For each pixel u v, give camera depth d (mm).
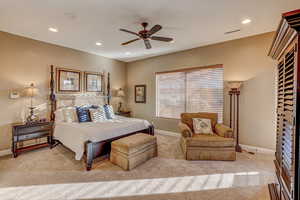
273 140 3250
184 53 4562
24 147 3354
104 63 5316
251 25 2947
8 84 3336
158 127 5250
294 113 1121
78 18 2689
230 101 3686
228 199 1869
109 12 2494
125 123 3506
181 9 2400
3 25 2975
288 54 1387
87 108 4012
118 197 1899
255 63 3434
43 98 3875
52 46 4020
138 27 3051
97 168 2637
